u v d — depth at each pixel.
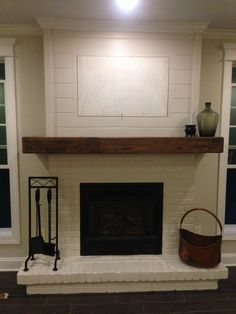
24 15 2.84
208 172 3.44
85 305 2.75
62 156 3.18
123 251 3.29
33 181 3.33
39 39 3.17
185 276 2.95
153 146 3.01
